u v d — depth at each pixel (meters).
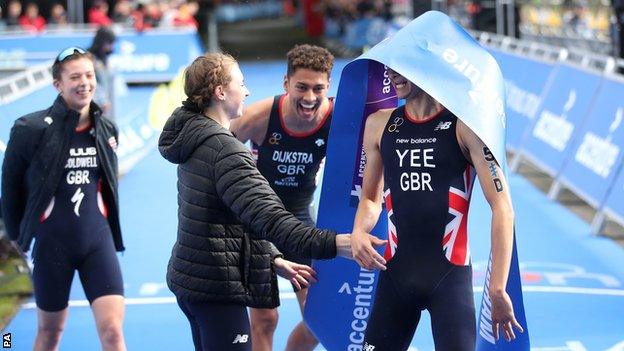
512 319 4.82
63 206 6.33
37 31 26.23
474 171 5.17
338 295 6.13
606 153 11.89
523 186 14.76
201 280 5.06
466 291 5.10
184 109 5.21
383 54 5.06
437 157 5.11
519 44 18.08
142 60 25.92
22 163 6.30
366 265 4.96
